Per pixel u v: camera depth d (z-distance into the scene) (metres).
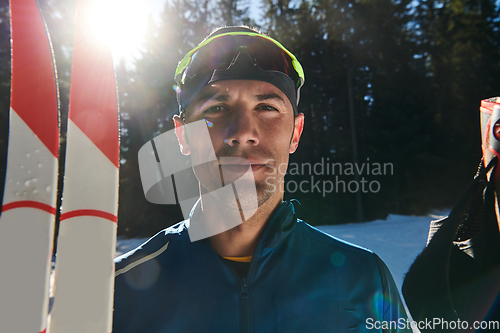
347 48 24.64
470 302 0.76
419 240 8.69
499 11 27.08
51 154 0.69
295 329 0.87
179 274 0.94
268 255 0.95
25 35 0.73
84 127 0.72
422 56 26.50
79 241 0.67
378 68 24.95
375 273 0.98
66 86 14.52
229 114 0.92
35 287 0.63
